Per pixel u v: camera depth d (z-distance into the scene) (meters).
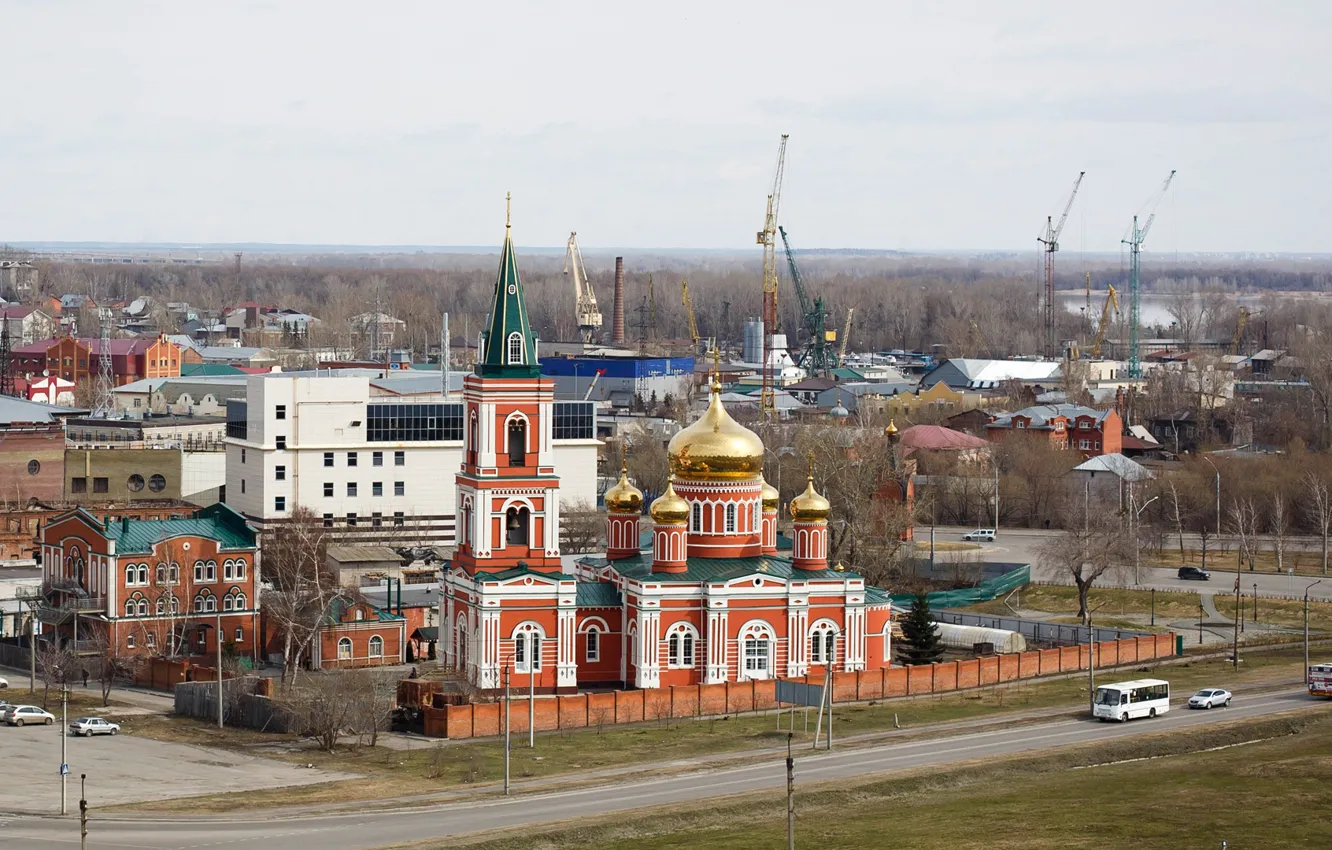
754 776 161.50
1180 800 151.38
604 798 153.50
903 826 143.88
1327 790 154.12
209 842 138.12
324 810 149.12
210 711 190.62
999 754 169.88
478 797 154.00
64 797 148.12
